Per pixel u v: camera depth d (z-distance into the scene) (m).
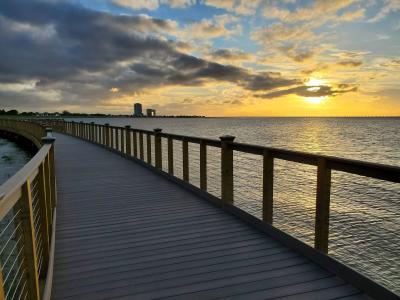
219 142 4.95
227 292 2.52
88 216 4.55
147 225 4.14
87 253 3.29
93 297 2.47
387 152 27.05
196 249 3.35
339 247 7.41
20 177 1.71
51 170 4.38
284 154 3.44
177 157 20.78
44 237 2.65
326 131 71.44
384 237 7.45
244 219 4.26
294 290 2.53
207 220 4.32
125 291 2.55
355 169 2.54
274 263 3.00
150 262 3.06
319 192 2.92
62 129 30.41
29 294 1.85
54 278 2.77
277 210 9.59
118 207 5.01
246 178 13.83
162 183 6.88
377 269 6.68
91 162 10.23
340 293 2.47
